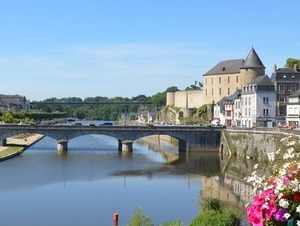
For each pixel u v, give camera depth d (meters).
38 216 54.72
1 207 59.41
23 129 130.38
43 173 87.69
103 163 105.75
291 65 176.50
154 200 64.44
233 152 126.75
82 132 131.50
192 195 68.06
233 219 41.97
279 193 13.77
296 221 13.62
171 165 104.94
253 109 144.12
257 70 184.38
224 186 75.44
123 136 134.00
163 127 135.25
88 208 59.16
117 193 69.56
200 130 136.00
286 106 139.38
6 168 93.25
